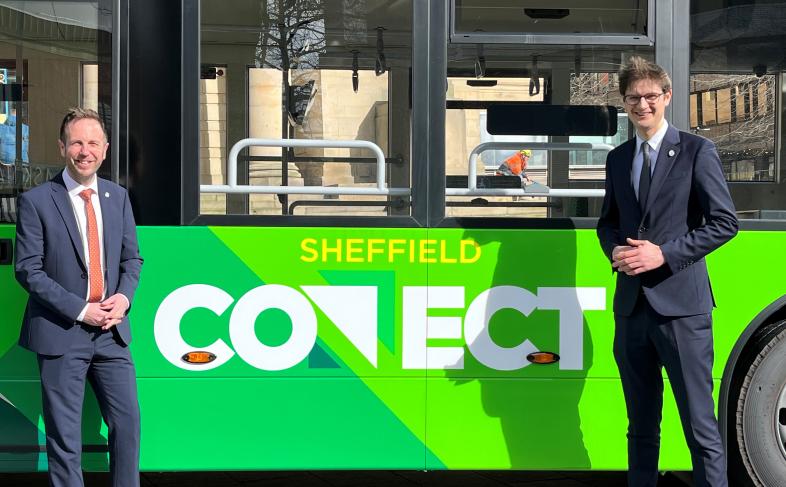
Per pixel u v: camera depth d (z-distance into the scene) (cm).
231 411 459
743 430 472
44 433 458
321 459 462
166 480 545
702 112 475
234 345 458
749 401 470
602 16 470
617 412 468
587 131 468
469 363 464
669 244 403
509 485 536
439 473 564
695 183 407
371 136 464
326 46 463
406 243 461
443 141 464
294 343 459
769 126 477
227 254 457
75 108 420
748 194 475
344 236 460
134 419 420
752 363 469
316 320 460
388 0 464
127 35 459
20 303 457
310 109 464
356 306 461
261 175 461
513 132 466
